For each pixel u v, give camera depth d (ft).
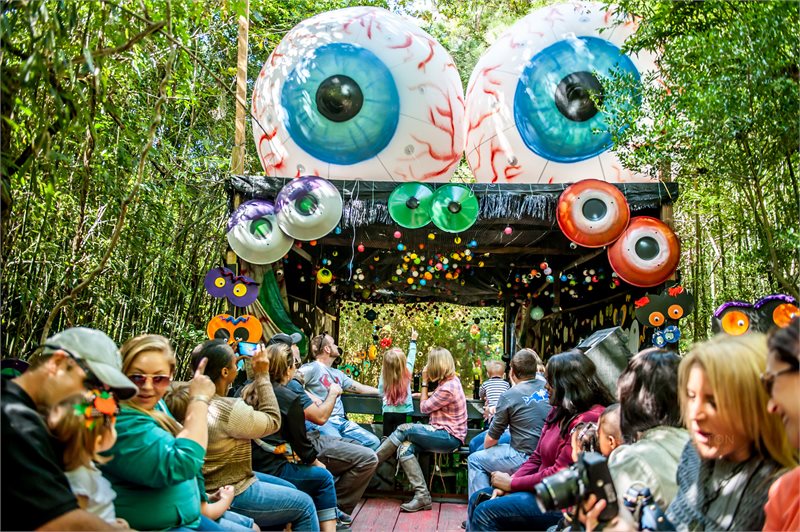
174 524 9.03
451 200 19.44
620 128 18.37
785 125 13.10
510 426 15.08
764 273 17.71
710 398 6.09
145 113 19.89
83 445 6.93
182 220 23.08
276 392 14.06
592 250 24.88
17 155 13.35
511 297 34.19
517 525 11.72
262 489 11.98
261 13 29.25
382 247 24.94
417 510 18.11
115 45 14.40
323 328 32.45
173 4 15.80
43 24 11.76
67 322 16.69
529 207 19.80
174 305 22.95
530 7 38.01
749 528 5.95
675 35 15.56
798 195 14.29
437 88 20.58
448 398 18.60
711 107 13.44
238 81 21.97
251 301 19.36
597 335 16.35
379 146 20.38
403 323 42.45
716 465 6.33
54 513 6.39
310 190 19.15
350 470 16.10
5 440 6.35
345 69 20.13
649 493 6.68
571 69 20.04
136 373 9.00
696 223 22.76
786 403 5.51
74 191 17.19
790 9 12.22
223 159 23.98
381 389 20.04
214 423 11.66
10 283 15.02
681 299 19.16
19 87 11.51
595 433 9.74
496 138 20.68
